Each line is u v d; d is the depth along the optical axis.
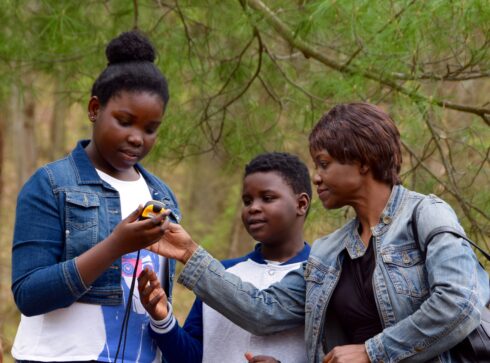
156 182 3.92
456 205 5.61
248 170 4.05
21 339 3.60
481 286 3.16
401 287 3.23
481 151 5.36
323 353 3.47
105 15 6.61
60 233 3.51
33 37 6.46
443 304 3.07
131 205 3.70
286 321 3.65
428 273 3.19
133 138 3.56
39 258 3.45
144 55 3.67
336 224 5.55
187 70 6.30
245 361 3.85
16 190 15.09
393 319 3.23
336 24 5.31
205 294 3.61
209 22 6.24
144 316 3.71
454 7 4.70
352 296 3.38
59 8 6.12
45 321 3.53
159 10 6.47
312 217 5.45
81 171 3.61
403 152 6.14
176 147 6.10
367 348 3.18
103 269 3.35
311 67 6.02
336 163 3.40
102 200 3.60
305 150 6.50
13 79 6.62
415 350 3.12
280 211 3.96
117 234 3.32
